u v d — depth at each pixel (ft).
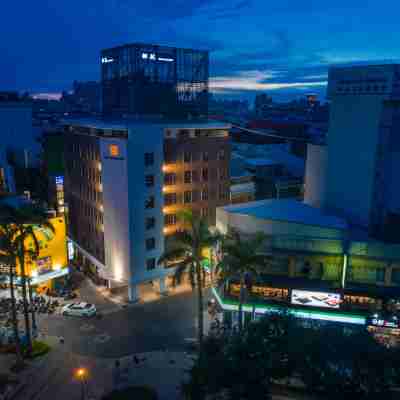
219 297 187.62
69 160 267.39
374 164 187.11
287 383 138.82
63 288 230.48
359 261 176.55
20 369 156.25
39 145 446.19
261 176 340.18
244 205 208.44
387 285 175.01
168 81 394.93
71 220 279.08
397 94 181.88
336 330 127.95
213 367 121.39
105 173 214.07
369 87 185.16
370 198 189.98
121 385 149.59
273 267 185.47
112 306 215.31
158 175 216.33
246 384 116.67
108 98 415.23
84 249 257.96
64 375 155.74
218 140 242.78
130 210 208.64
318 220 183.83
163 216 222.69
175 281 147.02
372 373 115.55
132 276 215.72
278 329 130.52
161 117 280.31
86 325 194.49
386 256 173.37
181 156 227.20
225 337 147.23
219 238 154.71
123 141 202.69
